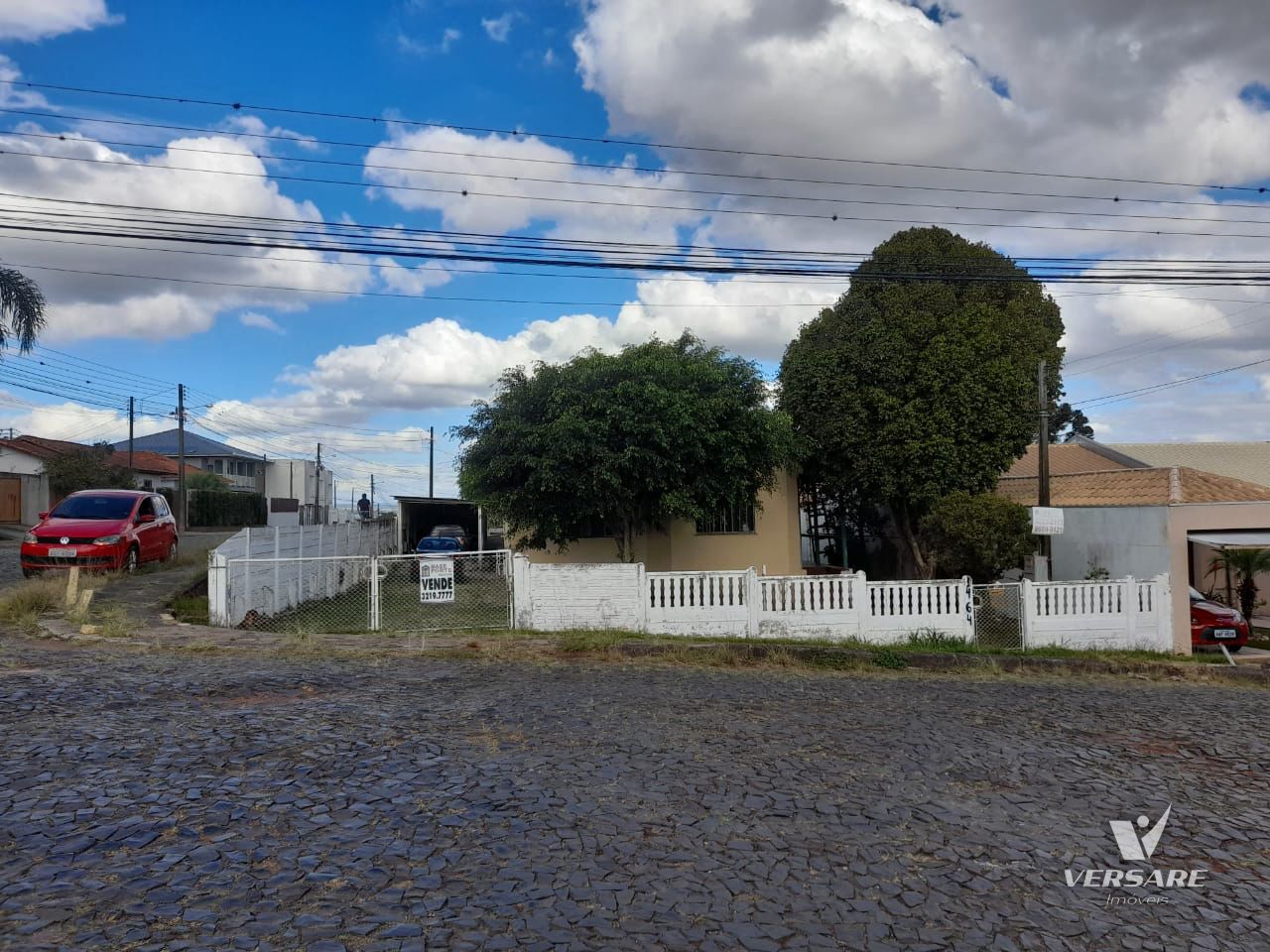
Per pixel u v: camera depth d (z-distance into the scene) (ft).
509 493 56.54
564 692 31.12
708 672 38.27
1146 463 88.89
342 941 12.46
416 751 22.20
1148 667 46.83
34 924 12.56
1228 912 15.48
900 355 67.67
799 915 14.19
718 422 57.93
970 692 36.99
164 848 15.46
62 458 123.13
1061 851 17.88
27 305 64.64
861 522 84.43
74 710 24.73
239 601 45.21
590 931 13.17
